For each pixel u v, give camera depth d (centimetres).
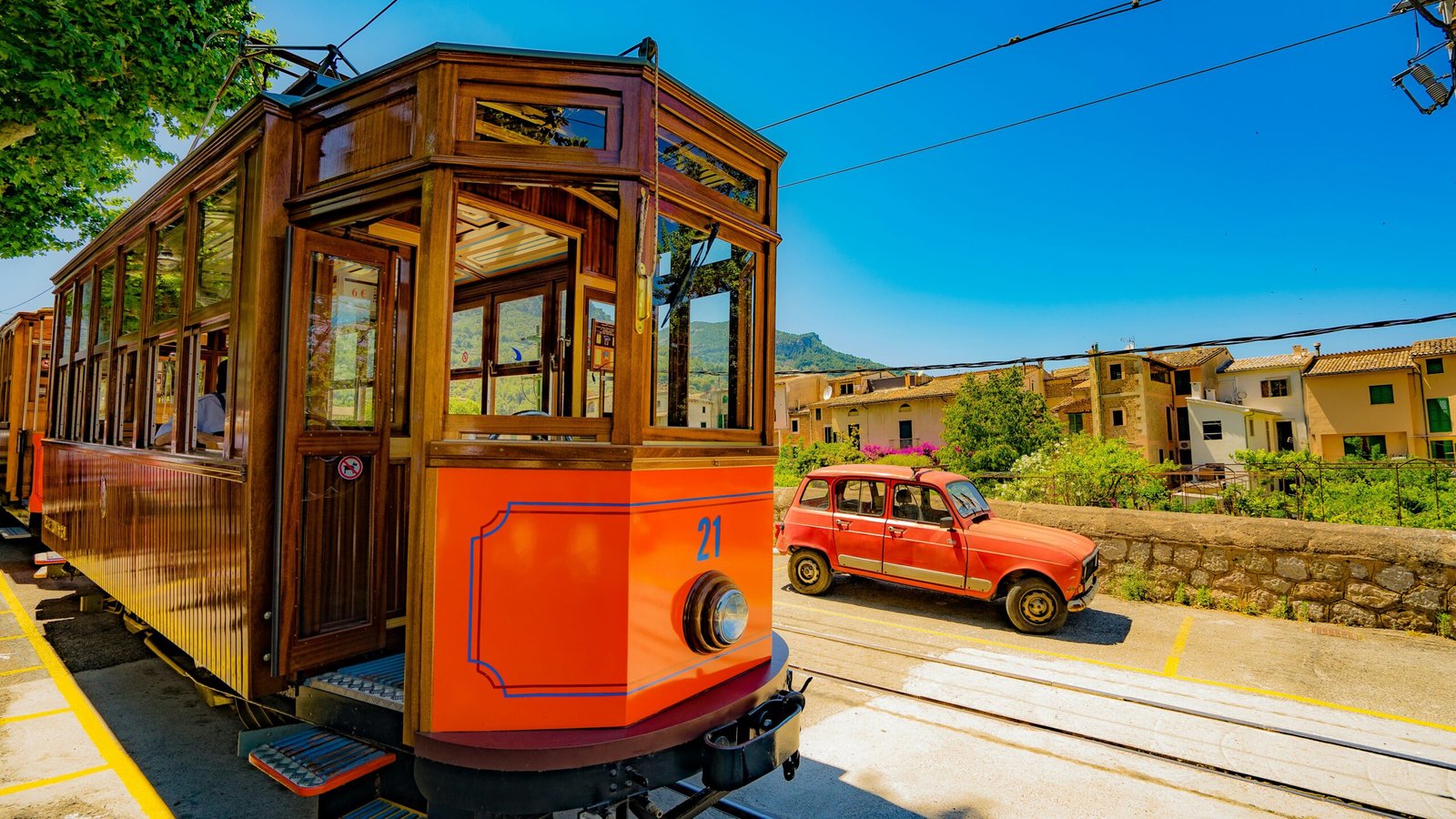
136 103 973
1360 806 357
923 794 371
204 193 367
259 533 294
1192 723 462
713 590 281
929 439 3331
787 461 2294
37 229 1241
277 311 301
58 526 642
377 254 333
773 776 388
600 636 246
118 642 603
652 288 265
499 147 254
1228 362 3491
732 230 319
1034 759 411
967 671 570
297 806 349
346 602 319
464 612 242
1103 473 1081
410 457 256
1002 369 2744
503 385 431
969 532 730
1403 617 670
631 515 250
